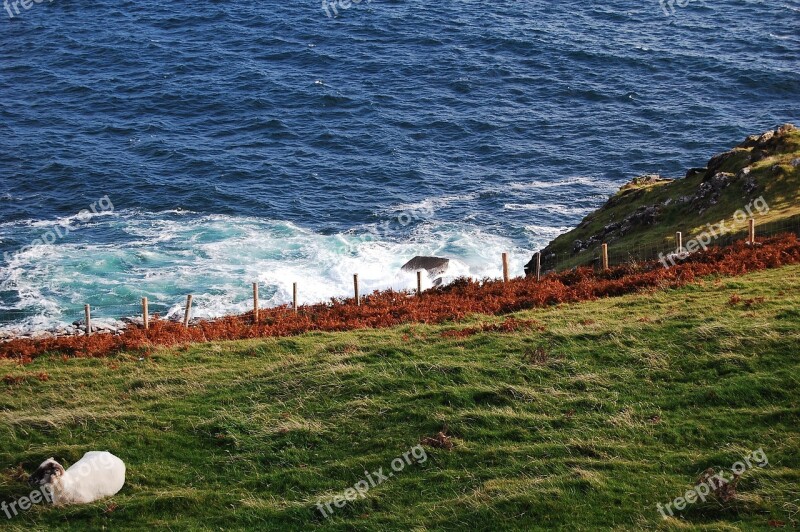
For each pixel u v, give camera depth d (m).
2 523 26.34
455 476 27.61
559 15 163.12
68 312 67.75
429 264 74.75
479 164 106.94
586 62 139.50
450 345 38.19
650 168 104.00
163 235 84.94
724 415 29.38
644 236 60.75
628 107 123.12
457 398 32.00
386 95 127.56
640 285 46.38
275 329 46.28
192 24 155.12
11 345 45.66
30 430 31.58
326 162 106.69
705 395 30.56
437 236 84.69
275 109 122.56
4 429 31.58
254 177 101.50
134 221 88.62
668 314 38.66
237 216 90.56
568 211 92.38
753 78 130.25
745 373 31.67
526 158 108.19
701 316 37.56
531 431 29.69
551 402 31.44
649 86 130.12
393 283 72.69
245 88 129.00
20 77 131.00
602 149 110.00
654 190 69.69
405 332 42.41
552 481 26.41
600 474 26.69
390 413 31.56
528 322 40.56
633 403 30.88
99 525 26.19
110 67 135.50
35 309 68.06
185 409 33.25
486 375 34.00
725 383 31.11
